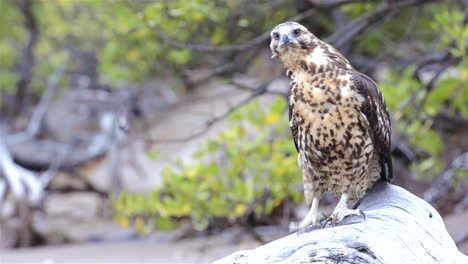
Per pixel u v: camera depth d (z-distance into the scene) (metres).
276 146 11.31
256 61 15.91
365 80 6.79
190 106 19.08
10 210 18.20
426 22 14.92
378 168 7.05
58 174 19.70
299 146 6.98
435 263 5.94
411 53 15.21
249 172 11.51
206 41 12.99
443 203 13.85
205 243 13.34
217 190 11.16
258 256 5.83
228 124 17.06
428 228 6.26
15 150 20.38
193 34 12.81
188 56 13.62
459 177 12.74
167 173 11.38
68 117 21.77
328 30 15.68
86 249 15.73
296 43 6.64
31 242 17.59
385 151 7.02
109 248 15.45
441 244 6.20
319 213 6.81
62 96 22.12
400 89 11.48
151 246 15.13
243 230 12.25
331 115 6.64
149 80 16.48
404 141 13.90
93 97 21.69
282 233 12.49
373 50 15.28
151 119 19.62
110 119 20.48
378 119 6.81
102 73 18.41
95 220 18.03
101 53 17.92
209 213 11.36
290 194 11.46
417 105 11.48
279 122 11.74
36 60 23.42
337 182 6.96
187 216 12.91
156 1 11.75
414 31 15.09
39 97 23.70
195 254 13.31
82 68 22.22
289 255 5.79
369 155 6.84
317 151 6.82
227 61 14.41
